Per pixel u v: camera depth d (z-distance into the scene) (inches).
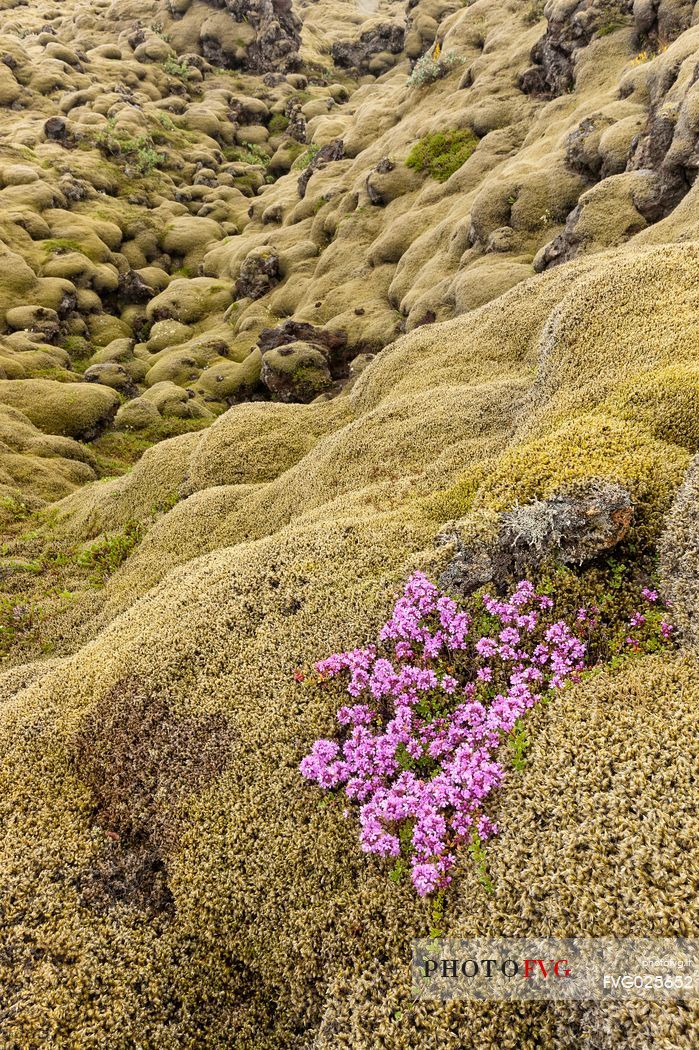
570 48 2443.4
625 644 407.2
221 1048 366.0
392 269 2613.2
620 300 770.8
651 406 570.9
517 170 2119.8
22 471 1736.0
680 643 394.0
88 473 1894.7
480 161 2568.9
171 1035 368.5
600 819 309.7
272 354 2177.7
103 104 4862.2
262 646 539.5
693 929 256.7
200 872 419.5
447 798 359.3
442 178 2775.6
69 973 384.8
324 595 560.4
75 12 7047.2
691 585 403.2
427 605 462.0
